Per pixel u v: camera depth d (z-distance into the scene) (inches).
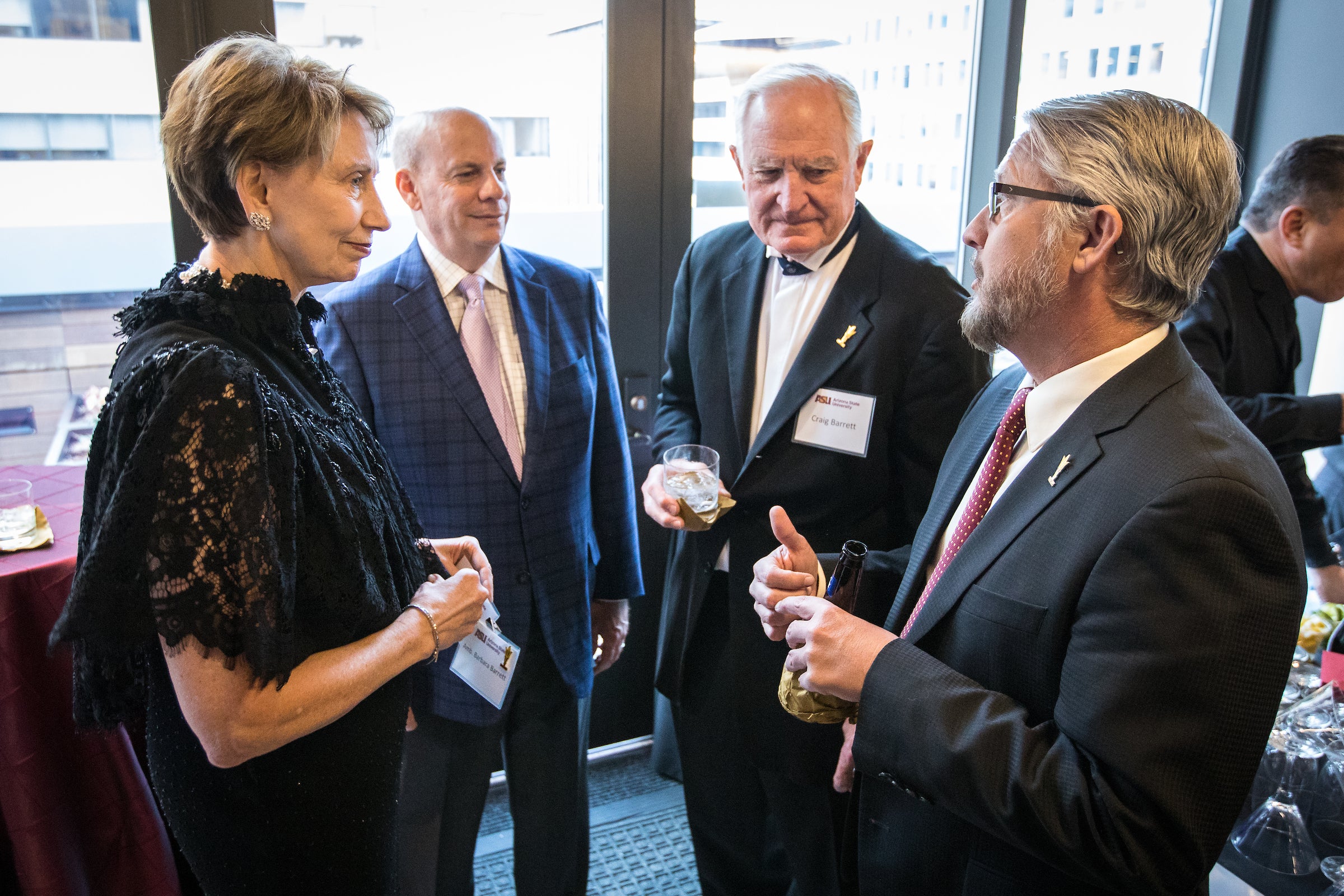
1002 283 40.3
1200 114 38.1
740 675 66.7
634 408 95.4
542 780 71.7
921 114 100.5
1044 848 35.3
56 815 57.9
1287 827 53.3
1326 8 107.6
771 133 61.6
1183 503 33.7
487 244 64.3
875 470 64.4
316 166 39.4
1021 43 98.3
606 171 88.0
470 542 58.4
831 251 66.5
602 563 76.0
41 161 70.9
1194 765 33.5
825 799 66.9
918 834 44.1
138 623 34.7
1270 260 81.3
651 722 105.0
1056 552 37.8
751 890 76.5
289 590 36.5
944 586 42.4
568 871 74.9
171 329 38.1
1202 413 37.2
